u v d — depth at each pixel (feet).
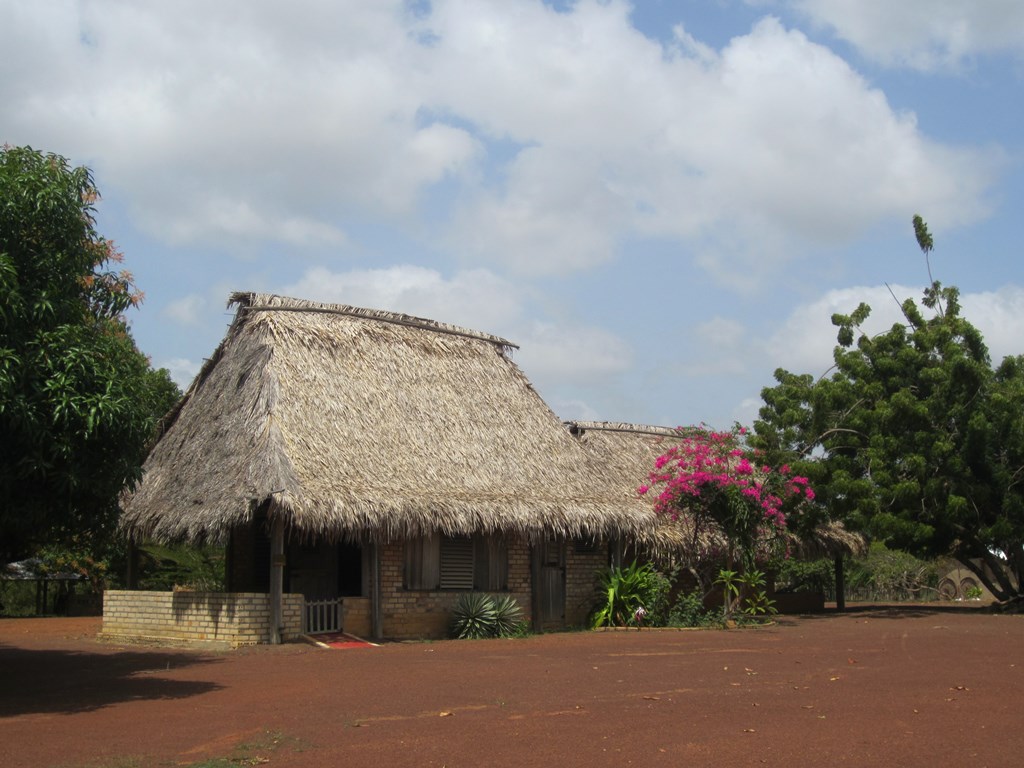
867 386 90.33
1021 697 36.88
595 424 91.91
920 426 86.89
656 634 68.80
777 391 94.68
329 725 31.58
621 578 75.20
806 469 86.74
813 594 94.38
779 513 79.66
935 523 85.71
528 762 26.35
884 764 26.22
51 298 39.37
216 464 63.72
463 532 63.98
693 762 26.37
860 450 88.74
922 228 94.99
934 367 87.66
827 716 32.94
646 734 29.96
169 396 97.14
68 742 29.14
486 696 37.63
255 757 27.02
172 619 62.64
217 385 73.56
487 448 73.10
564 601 76.43
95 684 41.78
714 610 82.89
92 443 39.91
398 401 72.13
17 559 44.01
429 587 68.95
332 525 58.39
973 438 84.43
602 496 75.61
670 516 78.59
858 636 63.93
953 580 128.16
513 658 51.70
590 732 30.27
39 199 39.45
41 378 37.68
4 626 77.30
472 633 66.33
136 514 66.33
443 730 30.66
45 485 39.50
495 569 72.74
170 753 27.63
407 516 61.52
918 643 58.34
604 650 56.13
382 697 37.45
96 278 43.98
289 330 71.56
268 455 60.03
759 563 87.56
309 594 72.74
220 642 59.47
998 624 74.28
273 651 55.67
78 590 105.81
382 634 65.72
